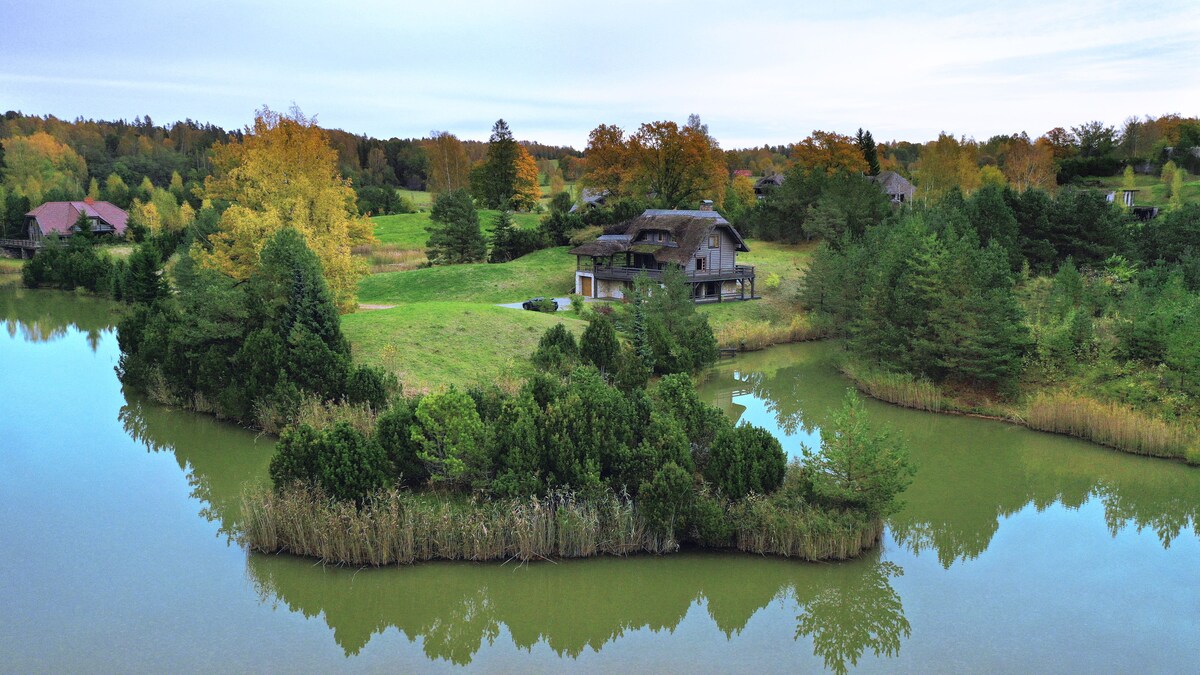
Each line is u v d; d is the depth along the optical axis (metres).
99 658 18.73
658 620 21.44
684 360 46.22
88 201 119.00
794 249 92.56
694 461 27.53
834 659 19.28
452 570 23.27
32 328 65.94
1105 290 53.25
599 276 71.38
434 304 54.78
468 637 20.52
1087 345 42.66
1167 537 26.73
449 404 27.16
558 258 84.56
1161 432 34.84
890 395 43.84
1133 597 22.28
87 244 97.00
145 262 71.12
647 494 24.12
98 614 20.78
